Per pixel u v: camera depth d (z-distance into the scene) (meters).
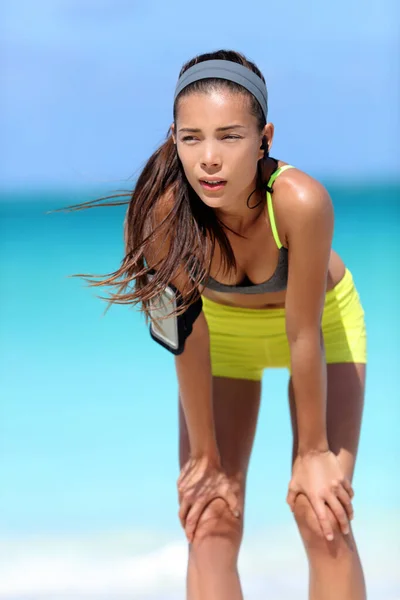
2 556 6.33
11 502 7.15
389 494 7.17
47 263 18.88
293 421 4.64
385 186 37.12
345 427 4.60
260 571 6.05
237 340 4.87
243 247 4.25
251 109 3.86
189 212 4.09
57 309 14.25
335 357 4.79
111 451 8.15
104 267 17.77
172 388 9.85
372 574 5.99
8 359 11.26
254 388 4.97
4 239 23.34
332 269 4.78
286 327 4.30
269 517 6.77
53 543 6.52
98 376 10.38
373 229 22.30
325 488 4.32
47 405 9.43
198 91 3.83
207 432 4.57
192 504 4.55
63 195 45.88
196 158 3.85
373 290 14.16
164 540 6.58
